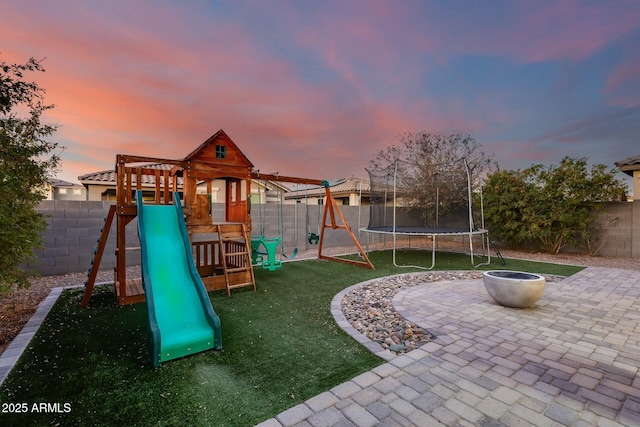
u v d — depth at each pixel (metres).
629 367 2.44
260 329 3.29
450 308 4.00
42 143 4.09
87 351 2.72
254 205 8.79
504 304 4.04
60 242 5.99
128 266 6.73
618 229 8.30
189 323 2.92
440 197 10.05
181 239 3.96
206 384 2.18
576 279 5.64
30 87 3.95
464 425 1.72
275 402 1.96
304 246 9.88
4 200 2.92
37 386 2.14
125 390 2.10
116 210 4.31
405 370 2.38
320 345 2.88
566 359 2.57
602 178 7.92
